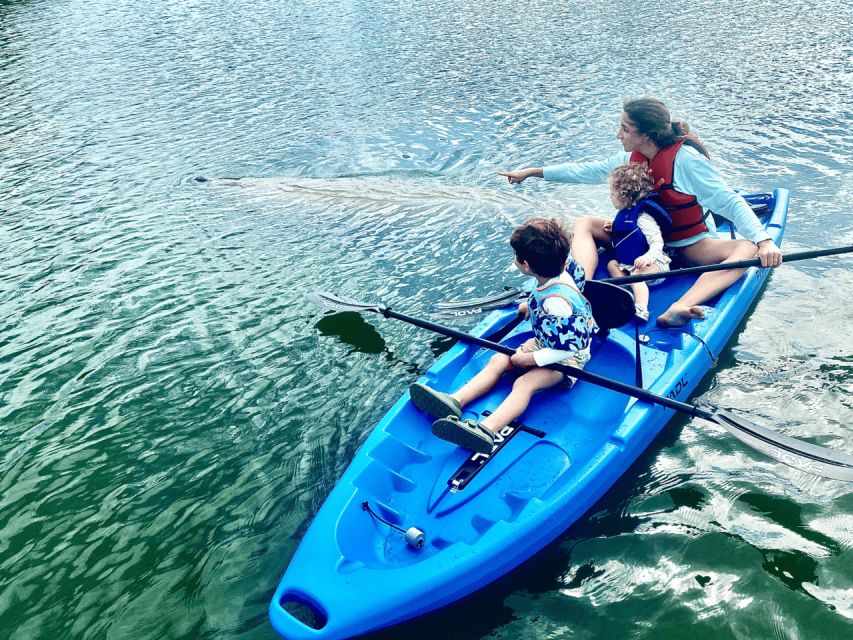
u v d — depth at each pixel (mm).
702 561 3441
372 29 14727
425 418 4188
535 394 4355
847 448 4074
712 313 4871
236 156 9211
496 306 5281
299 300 6051
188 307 6020
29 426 4730
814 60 10992
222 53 13711
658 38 12711
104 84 12180
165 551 3727
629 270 5098
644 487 3896
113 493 4137
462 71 11805
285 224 7414
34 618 3387
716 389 4613
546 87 10766
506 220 7184
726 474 3967
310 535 3410
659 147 4930
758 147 8234
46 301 6180
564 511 3553
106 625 3322
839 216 6758
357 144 9383
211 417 4734
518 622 3211
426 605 3145
